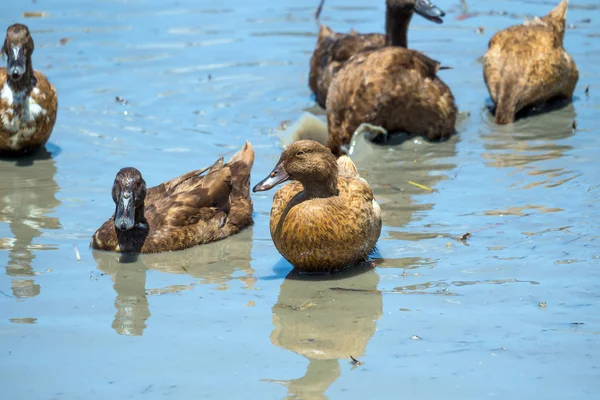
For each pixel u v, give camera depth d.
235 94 20.20
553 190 14.82
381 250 12.96
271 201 15.37
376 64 17.19
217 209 14.12
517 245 12.85
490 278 11.90
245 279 12.34
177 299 11.69
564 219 13.66
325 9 25.70
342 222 12.01
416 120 17.48
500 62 18.70
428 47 22.58
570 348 10.06
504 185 15.18
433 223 13.80
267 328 10.79
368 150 17.16
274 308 11.34
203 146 17.38
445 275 12.06
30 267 12.73
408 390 9.33
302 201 12.25
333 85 17.61
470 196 14.80
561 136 17.52
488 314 10.92
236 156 15.15
